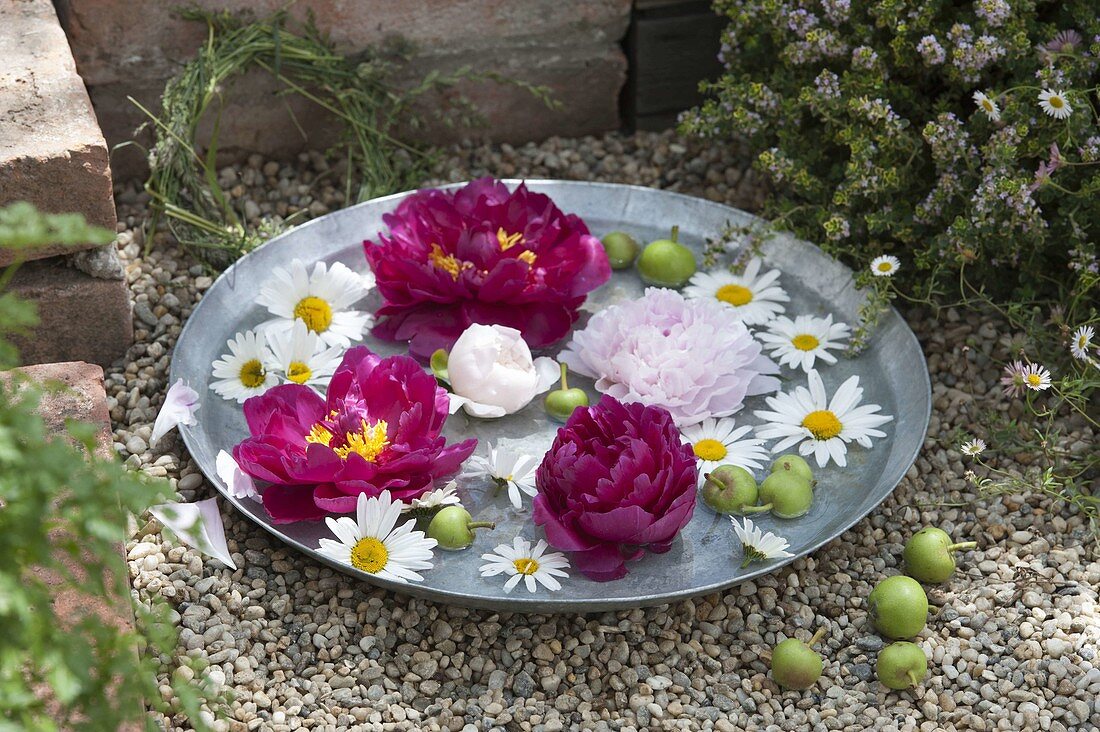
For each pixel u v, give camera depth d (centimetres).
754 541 150
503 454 155
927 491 160
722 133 179
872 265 166
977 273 168
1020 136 163
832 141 175
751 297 171
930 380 165
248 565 154
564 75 192
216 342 166
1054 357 165
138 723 137
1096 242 167
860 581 155
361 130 183
